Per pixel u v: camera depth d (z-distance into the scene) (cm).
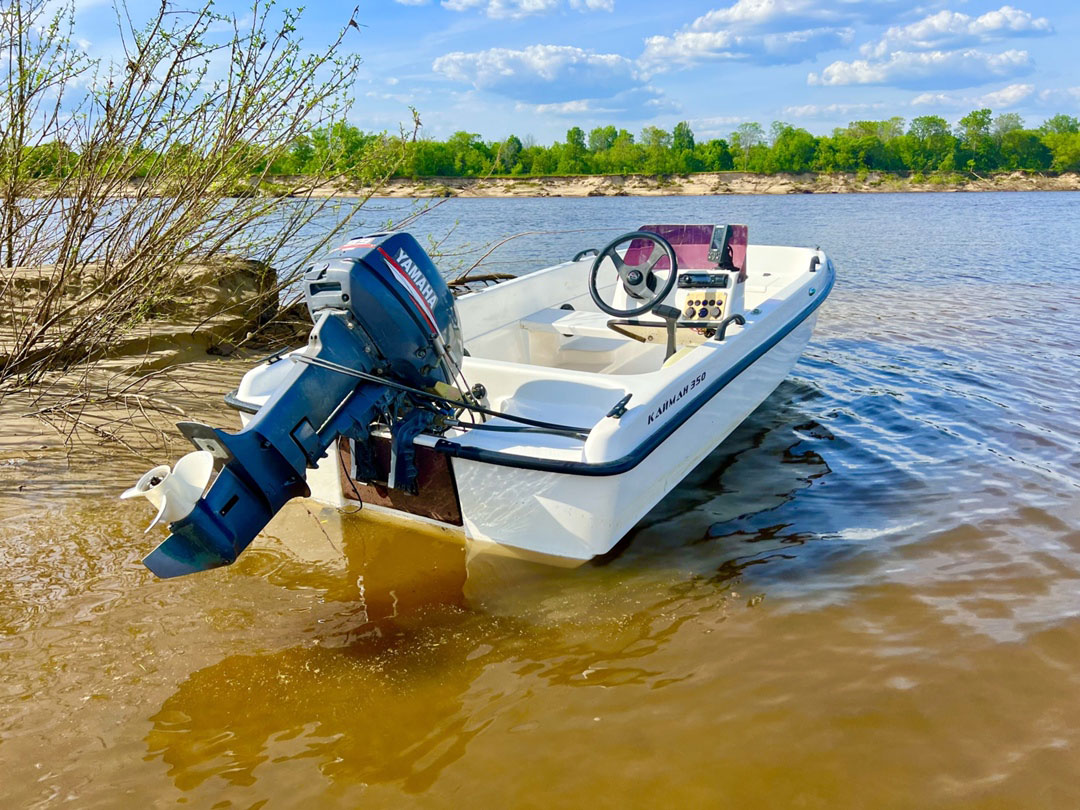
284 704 241
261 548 332
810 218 2595
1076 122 10731
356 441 317
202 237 561
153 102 502
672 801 207
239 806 203
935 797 209
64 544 321
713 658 268
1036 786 212
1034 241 1722
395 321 286
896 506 385
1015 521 366
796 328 489
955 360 655
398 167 673
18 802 201
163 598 291
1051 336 742
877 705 244
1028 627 283
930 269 1232
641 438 318
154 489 239
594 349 471
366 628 279
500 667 262
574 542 311
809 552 340
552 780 214
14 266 579
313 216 631
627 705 244
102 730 227
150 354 552
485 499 317
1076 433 477
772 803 207
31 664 252
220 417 455
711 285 436
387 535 344
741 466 437
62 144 511
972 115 9338
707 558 335
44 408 451
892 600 303
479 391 337
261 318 657
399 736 229
